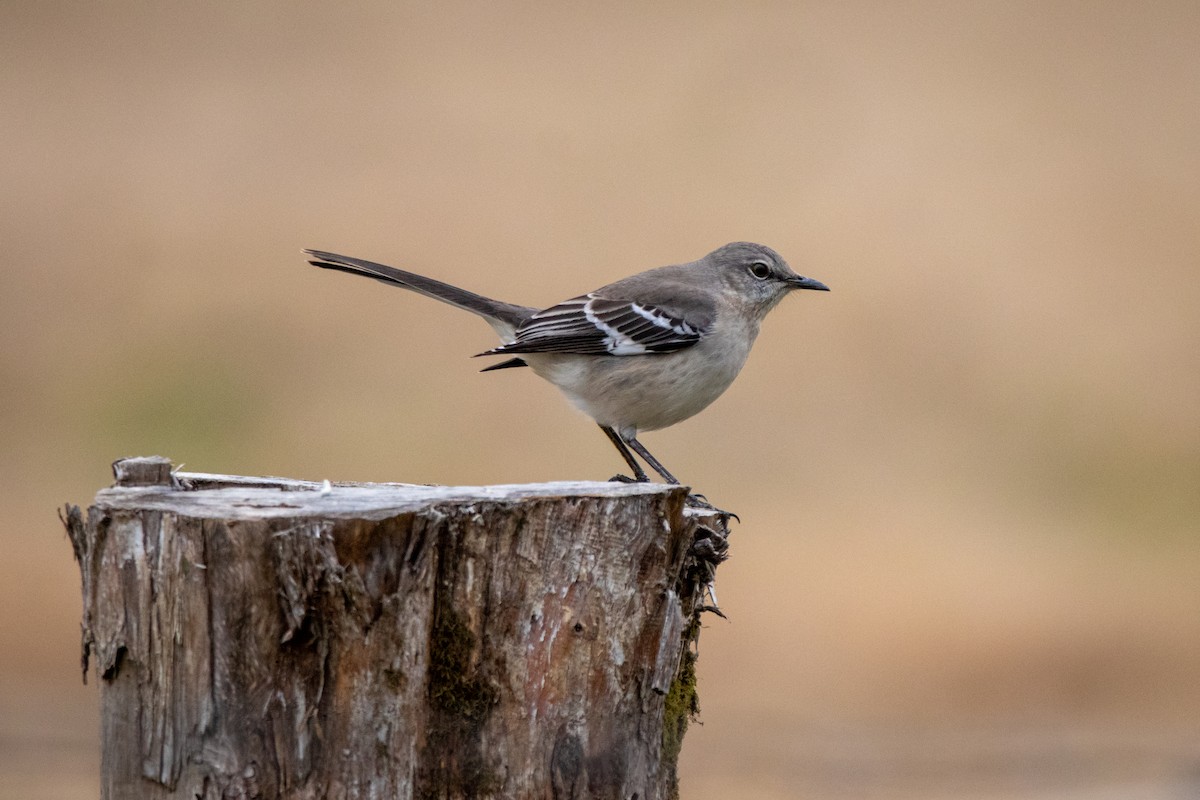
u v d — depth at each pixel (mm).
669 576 5613
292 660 5074
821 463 16047
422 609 5121
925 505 15500
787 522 14906
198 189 21016
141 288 18547
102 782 5305
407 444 15680
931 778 9930
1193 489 15898
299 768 5098
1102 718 11523
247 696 5078
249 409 16344
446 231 20109
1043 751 10531
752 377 17328
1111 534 15117
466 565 5199
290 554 4969
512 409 16469
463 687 5246
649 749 5605
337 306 18359
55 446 15953
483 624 5254
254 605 5020
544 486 5492
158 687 5168
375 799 5125
